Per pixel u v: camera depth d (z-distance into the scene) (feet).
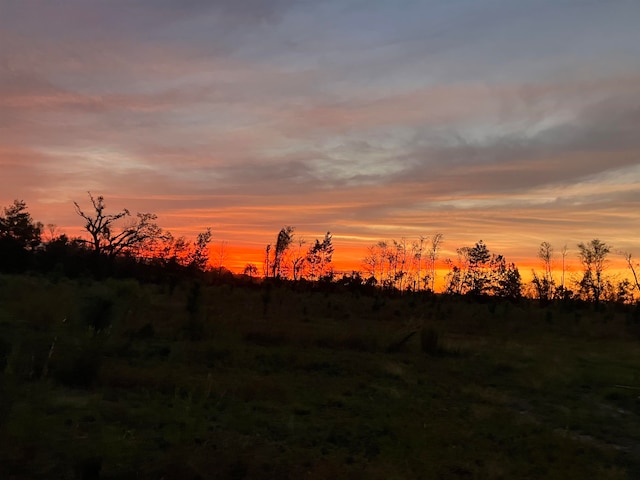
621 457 23.00
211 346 41.04
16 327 41.60
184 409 23.68
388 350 50.80
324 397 29.73
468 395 33.19
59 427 19.54
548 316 96.22
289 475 17.60
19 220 184.65
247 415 24.25
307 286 167.22
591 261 179.22
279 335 50.80
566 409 31.04
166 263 178.50
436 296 160.56
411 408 28.45
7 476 15.17
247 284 152.56
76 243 182.70
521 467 20.27
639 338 79.97
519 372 43.16
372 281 189.98
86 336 31.65
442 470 19.34
